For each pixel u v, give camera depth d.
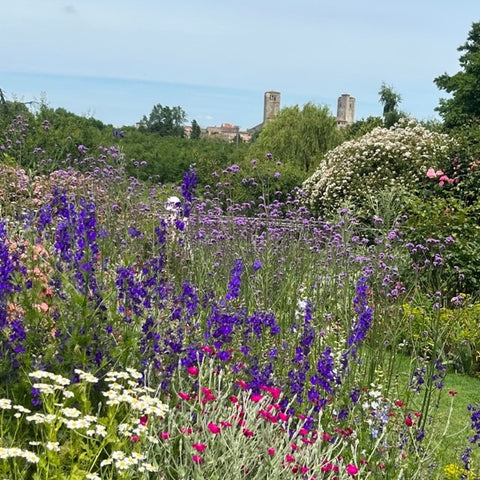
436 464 3.97
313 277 6.57
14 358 3.38
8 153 9.80
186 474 3.04
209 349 3.89
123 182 6.86
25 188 7.10
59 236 3.64
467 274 9.05
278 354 4.50
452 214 10.23
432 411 5.50
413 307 7.34
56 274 3.75
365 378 4.71
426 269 8.64
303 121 34.31
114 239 5.44
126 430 3.05
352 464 3.42
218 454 3.19
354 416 4.08
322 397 3.98
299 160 33.62
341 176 16.50
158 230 4.21
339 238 7.66
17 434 3.25
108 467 3.10
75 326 3.50
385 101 39.59
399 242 8.86
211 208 9.22
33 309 3.59
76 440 3.03
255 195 12.78
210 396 3.35
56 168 9.56
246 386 3.82
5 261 3.44
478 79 32.03
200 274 5.64
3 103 11.76
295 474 3.09
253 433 3.25
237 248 6.82
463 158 14.45
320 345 4.93
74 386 3.26
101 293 3.66
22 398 3.37
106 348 3.62
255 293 5.80
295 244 7.09
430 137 16.88
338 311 5.99
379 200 12.43
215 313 4.01
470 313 7.97
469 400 6.32
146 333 3.78
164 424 3.36
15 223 5.29
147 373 3.74
